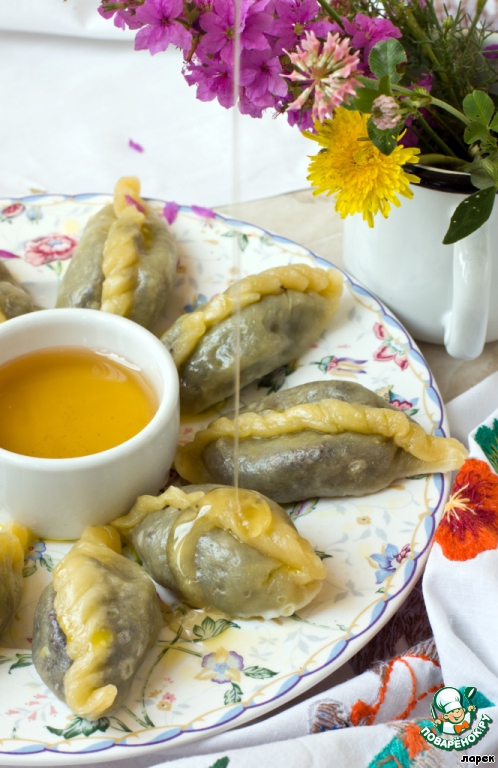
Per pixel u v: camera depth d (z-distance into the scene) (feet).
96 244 2.03
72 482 1.74
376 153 1.66
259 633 1.67
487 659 1.69
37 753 1.55
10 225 2.16
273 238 2.14
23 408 1.84
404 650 1.76
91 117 2.57
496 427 1.83
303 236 2.26
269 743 1.58
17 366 1.88
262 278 1.92
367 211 1.68
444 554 1.72
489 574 1.69
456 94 1.83
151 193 2.38
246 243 2.14
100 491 1.76
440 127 1.87
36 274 2.11
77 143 2.50
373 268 1.99
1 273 2.06
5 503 1.78
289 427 1.80
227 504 1.69
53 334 1.90
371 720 1.63
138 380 1.89
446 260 1.89
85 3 2.76
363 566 1.73
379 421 1.78
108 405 1.85
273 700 1.60
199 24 1.69
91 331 1.90
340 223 2.29
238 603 1.66
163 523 1.73
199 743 1.60
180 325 1.92
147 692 1.61
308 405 1.80
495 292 1.91
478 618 1.69
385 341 1.99
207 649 1.65
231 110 2.58
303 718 1.61
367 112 1.59
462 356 1.94
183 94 2.64
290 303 1.94
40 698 1.60
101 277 1.99
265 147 2.47
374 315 2.01
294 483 1.78
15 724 1.57
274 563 1.66
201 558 1.68
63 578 1.65
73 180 2.42
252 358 1.90
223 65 1.69
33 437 1.80
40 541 1.81
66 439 1.80
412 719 1.62
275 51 1.69
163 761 1.62
